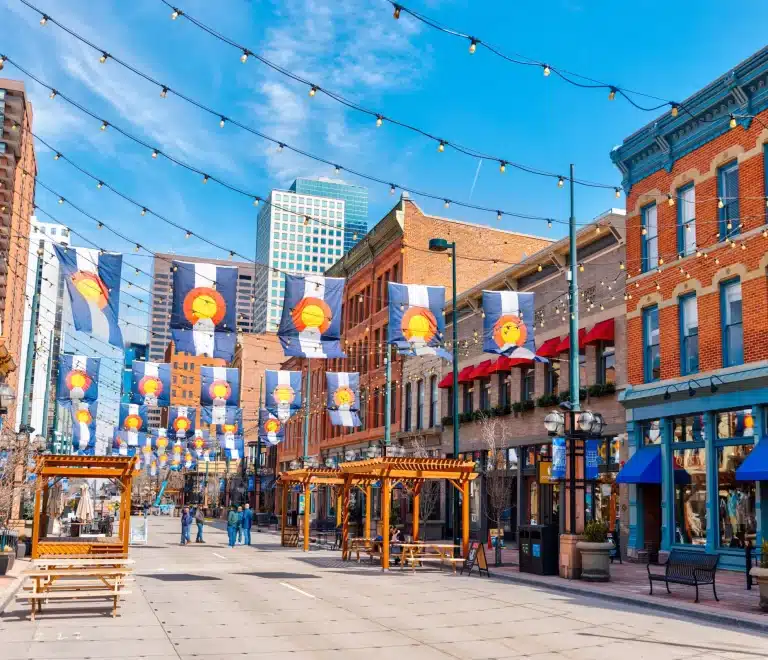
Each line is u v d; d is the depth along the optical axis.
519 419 35.97
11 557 22.12
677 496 25.94
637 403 27.72
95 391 36.59
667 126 27.12
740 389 23.31
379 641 12.03
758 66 23.25
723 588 18.72
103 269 20.08
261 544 39.31
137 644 11.59
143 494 132.25
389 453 34.06
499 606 16.02
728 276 24.42
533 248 54.06
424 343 26.89
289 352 23.12
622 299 29.47
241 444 52.84
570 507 21.23
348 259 60.88
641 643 11.98
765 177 23.27
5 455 28.73
